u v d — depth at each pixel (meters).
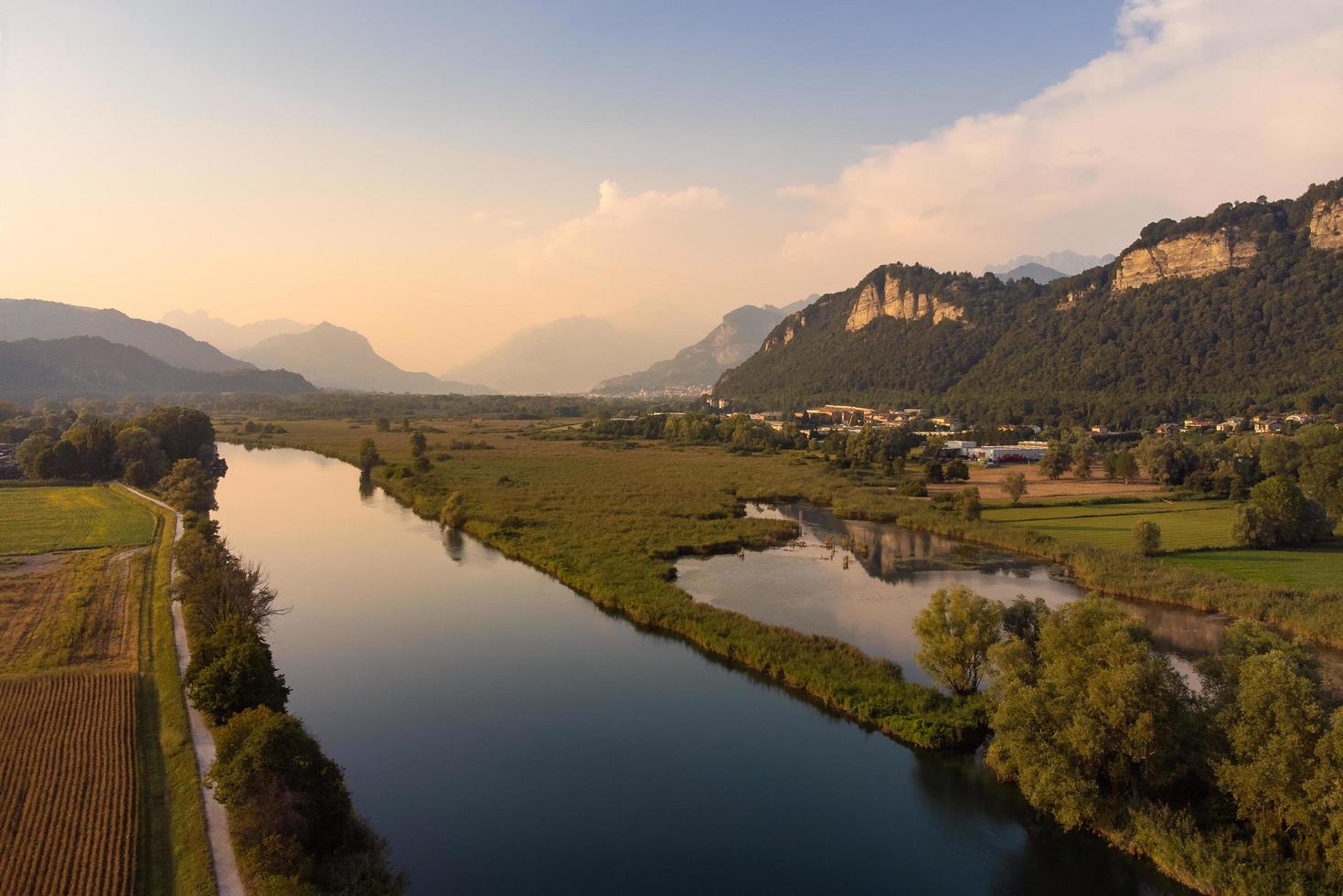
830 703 47.34
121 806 31.39
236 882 27.16
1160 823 31.66
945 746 41.72
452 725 45.47
